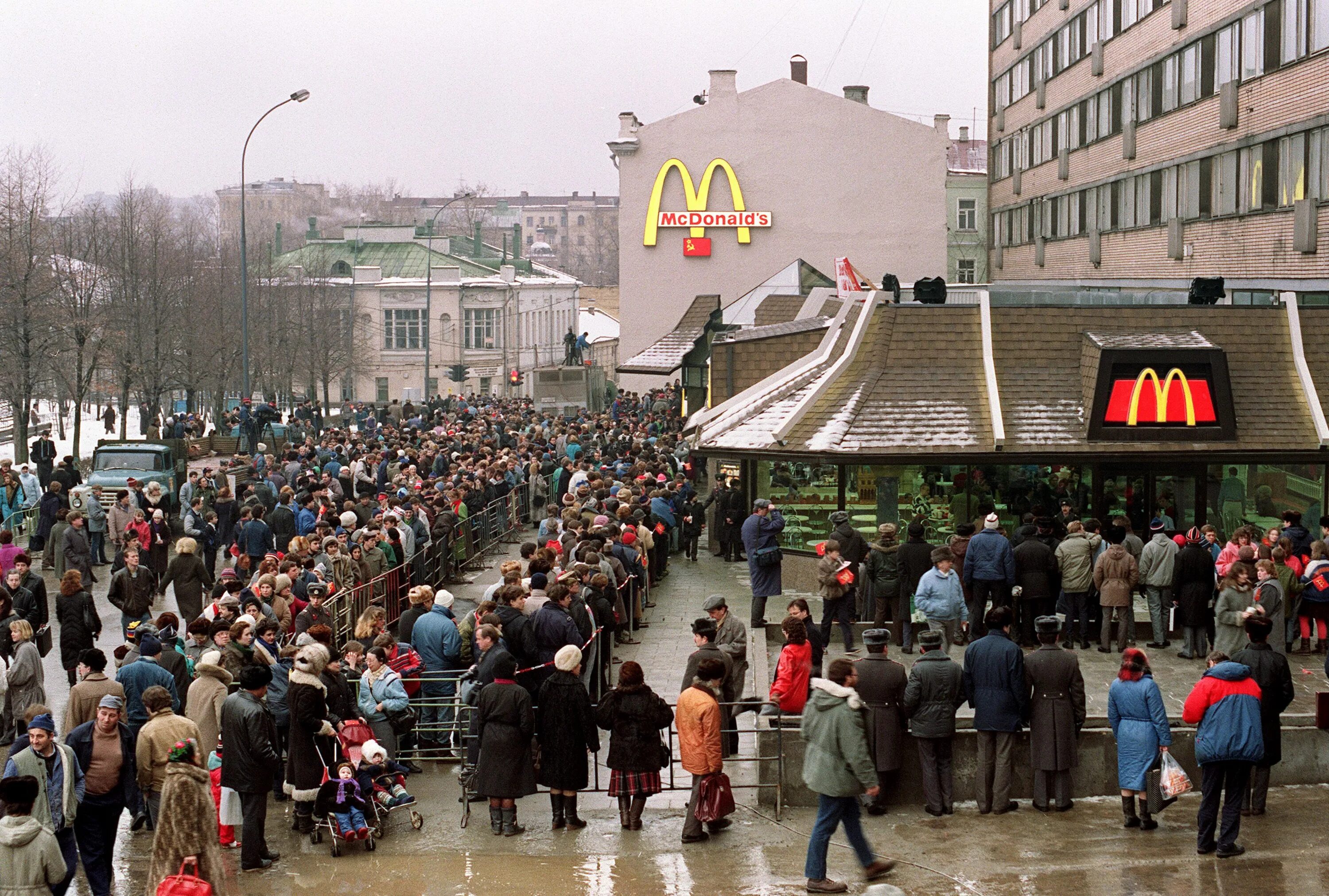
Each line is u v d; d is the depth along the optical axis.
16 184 46.62
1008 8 62.94
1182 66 40.72
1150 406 22.33
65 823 10.26
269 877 11.24
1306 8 32.22
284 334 67.62
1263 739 11.41
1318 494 22.88
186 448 41.03
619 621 17.98
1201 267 39.38
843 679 10.50
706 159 66.44
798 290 47.09
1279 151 33.97
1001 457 22.45
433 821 12.77
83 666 12.26
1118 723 12.09
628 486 25.44
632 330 67.12
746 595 23.94
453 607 22.56
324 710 12.02
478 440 37.75
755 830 12.34
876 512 23.44
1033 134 58.59
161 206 111.06
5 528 29.72
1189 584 17.48
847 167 66.25
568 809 12.48
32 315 46.28
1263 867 11.04
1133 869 11.01
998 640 12.58
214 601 16.06
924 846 11.71
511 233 196.25
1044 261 57.09
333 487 28.41
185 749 9.42
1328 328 23.42
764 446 23.53
